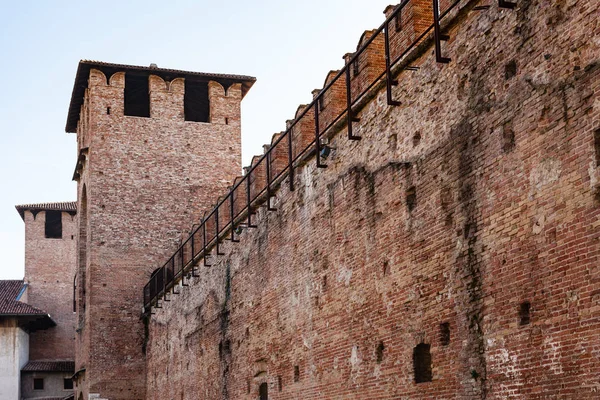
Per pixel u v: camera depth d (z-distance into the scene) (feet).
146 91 174.19
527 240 45.47
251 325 92.32
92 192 154.92
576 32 42.88
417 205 57.16
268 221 88.63
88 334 150.00
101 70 161.07
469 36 52.44
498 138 48.55
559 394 42.16
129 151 158.71
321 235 73.56
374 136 64.54
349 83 65.67
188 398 118.42
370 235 63.98
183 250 133.18
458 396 50.70
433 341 53.83
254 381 89.97
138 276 153.17
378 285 62.03
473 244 50.31
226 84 168.35
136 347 150.71
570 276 42.06
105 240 153.28
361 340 64.18
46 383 215.51
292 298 79.77
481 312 49.03
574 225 42.06
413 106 58.85
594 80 41.39
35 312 207.82
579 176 41.96
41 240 255.29
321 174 74.38
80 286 171.22
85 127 171.12
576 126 42.39
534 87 45.73
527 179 45.83
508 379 46.14
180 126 162.91
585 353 40.65
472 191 50.80
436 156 55.21
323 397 70.54
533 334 44.37
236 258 100.12
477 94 51.06
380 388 60.59
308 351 74.59
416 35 60.23
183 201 159.12
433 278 54.44
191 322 119.85
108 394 146.92
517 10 47.70
